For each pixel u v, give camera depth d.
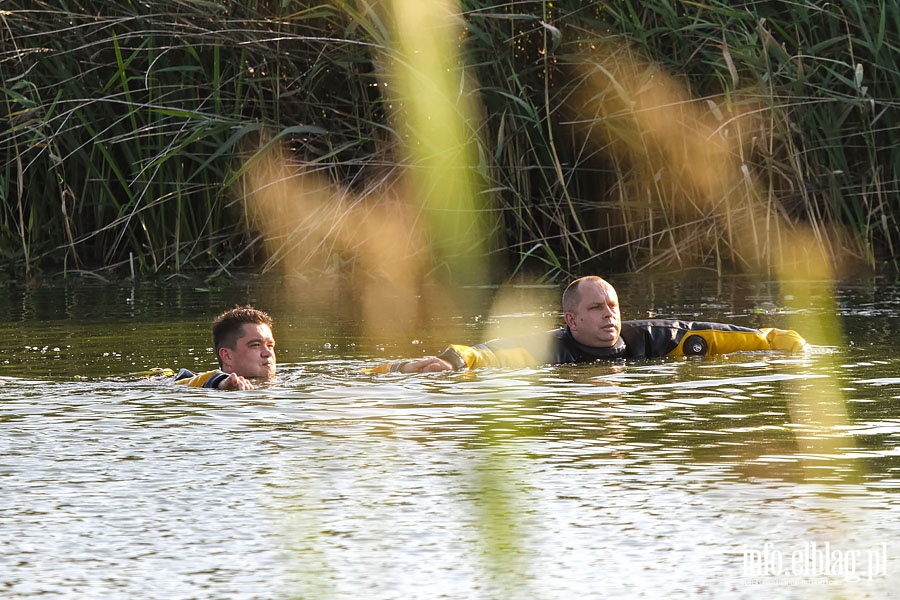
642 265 36.31
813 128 35.69
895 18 34.22
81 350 21.00
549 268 36.22
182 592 8.68
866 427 13.70
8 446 13.12
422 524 10.16
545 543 9.64
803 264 35.34
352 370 18.70
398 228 35.91
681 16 35.12
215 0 34.66
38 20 35.25
